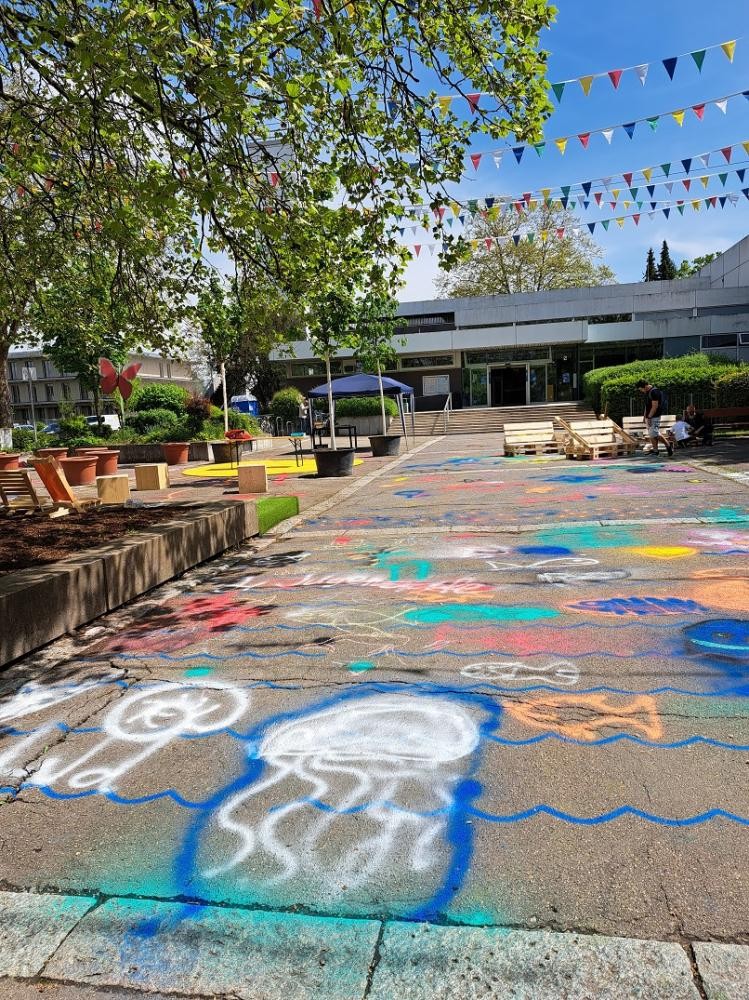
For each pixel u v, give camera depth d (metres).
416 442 25.31
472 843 2.43
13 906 2.26
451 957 1.94
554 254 43.31
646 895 2.12
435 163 6.62
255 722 3.49
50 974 1.98
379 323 14.56
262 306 8.15
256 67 4.48
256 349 8.88
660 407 15.06
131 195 6.87
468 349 34.81
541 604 5.11
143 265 8.31
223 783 2.94
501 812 2.60
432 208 6.75
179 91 5.40
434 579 6.05
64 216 8.41
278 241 6.35
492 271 44.97
